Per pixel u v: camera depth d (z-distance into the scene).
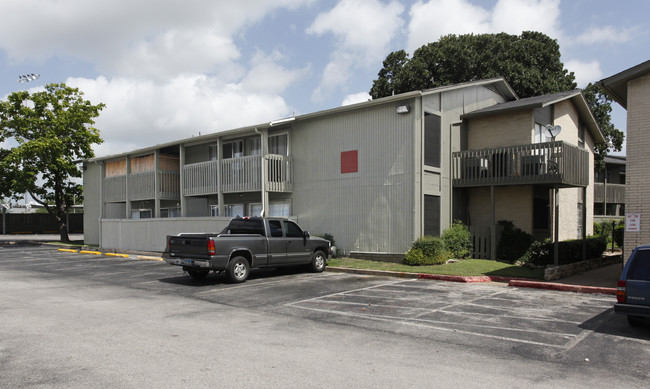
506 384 5.16
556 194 15.02
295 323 8.19
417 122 16.80
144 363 5.76
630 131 11.88
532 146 16.61
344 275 14.89
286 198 20.64
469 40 31.84
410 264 15.85
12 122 30.36
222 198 21.30
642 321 7.88
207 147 24.31
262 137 19.48
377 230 17.56
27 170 29.95
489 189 19.03
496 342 6.95
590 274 13.92
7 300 10.52
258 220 14.20
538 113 18.61
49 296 11.09
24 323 8.05
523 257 16.38
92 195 31.38
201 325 7.98
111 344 6.66
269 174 19.50
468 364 5.88
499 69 29.11
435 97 17.84
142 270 16.72
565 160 15.84
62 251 26.72
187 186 23.09
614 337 7.24
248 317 8.69
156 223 22.72
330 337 7.20
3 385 4.95
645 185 11.58
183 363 5.78
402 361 5.97
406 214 16.77
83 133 31.27
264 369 5.57
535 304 9.90
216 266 12.56
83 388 4.89
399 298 10.67
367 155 17.98
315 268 15.42
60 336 7.13
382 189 17.48
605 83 12.27
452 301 10.27
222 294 11.32
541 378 5.38
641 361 6.05
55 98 31.28
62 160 30.05
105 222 26.22
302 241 14.98
